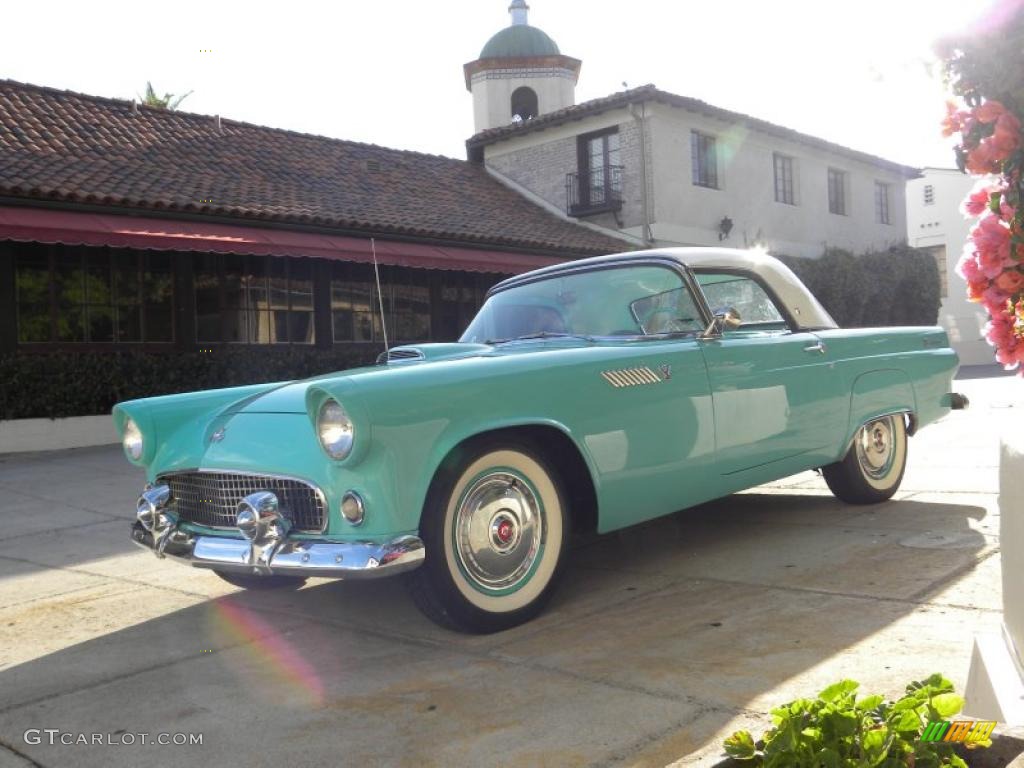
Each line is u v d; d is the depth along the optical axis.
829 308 21.44
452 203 17.33
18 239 9.95
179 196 12.11
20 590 4.59
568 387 3.57
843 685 2.04
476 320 4.88
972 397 12.36
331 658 3.29
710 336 4.22
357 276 14.91
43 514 6.74
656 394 3.87
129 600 4.30
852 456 5.12
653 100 18.08
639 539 4.88
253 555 3.22
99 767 2.50
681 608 3.58
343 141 18.47
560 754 2.38
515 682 2.91
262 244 12.13
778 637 3.13
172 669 3.28
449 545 3.25
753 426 4.31
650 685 2.79
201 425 3.84
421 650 3.31
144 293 12.42
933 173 28.62
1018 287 2.03
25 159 11.98
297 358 13.30
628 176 18.61
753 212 20.94
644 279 4.39
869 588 3.64
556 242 16.39
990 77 1.90
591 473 3.64
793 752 1.87
